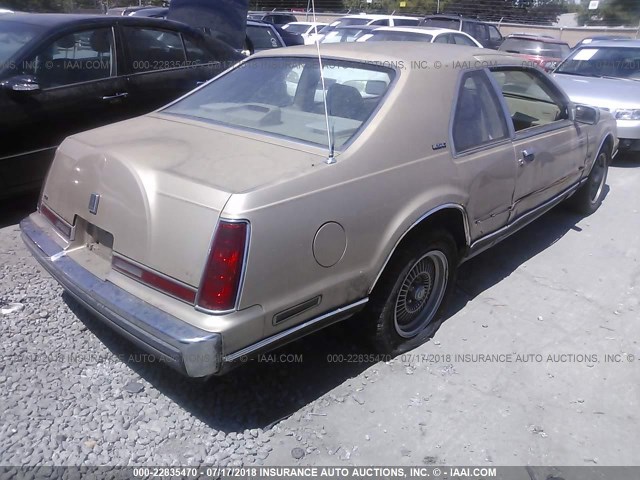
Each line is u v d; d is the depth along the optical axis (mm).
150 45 5738
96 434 2688
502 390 3205
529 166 4094
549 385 3270
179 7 7656
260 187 2488
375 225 2883
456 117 3457
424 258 3344
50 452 2562
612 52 8906
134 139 3088
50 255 3010
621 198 6535
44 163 4961
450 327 3785
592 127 5195
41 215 3320
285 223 2506
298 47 3885
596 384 3301
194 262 2422
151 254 2551
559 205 5973
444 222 3463
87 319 3529
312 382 3158
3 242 4535
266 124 3262
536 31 29172
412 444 2793
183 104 3809
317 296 2695
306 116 3312
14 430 2662
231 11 7684
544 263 4797
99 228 2832
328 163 2764
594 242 5270
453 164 3346
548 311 4055
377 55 3479
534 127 4340
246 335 2457
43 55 4895
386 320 3211
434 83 3363
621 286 4469
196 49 6262
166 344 2416
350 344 3469
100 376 3062
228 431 2779
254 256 2414
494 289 4320
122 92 5426
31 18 5250
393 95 3156
